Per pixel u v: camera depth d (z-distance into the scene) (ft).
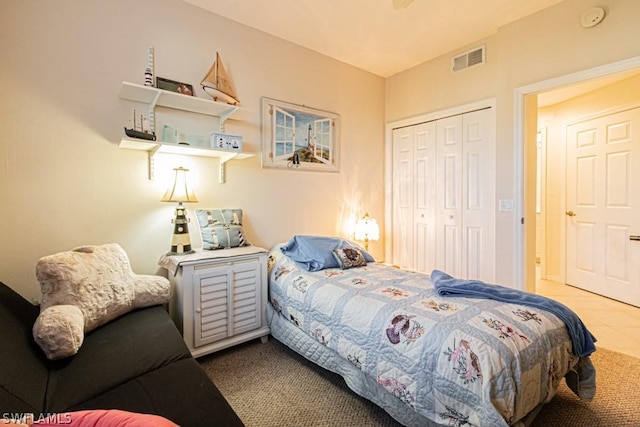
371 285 6.56
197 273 6.79
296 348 6.97
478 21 8.96
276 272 8.09
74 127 6.57
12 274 6.03
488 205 10.07
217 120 8.57
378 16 8.66
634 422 5.07
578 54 7.76
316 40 9.96
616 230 10.87
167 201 7.35
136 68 7.23
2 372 3.26
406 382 4.54
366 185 12.55
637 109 10.18
